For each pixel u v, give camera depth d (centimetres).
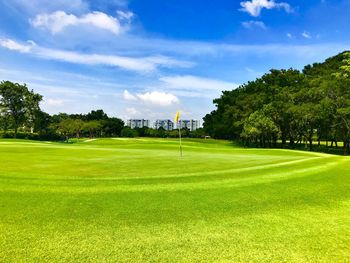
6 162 2284
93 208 927
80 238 701
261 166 2006
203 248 664
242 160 2609
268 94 9038
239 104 9525
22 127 12288
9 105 10675
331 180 1406
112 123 15850
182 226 793
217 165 2189
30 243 666
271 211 935
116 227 775
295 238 727
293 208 969
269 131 7988
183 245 677
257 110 8500
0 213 856
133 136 15325
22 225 770
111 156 2962
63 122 13038
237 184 1309
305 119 6925
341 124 6512
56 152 3431
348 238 732
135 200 1025
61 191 1127
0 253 615
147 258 613
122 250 646
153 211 911
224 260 610
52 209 907
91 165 2156
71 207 931
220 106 11688
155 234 736
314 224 827
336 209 966
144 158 2756
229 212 916
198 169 1944
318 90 6481
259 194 1136
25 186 1193
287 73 9681
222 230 771
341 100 6094
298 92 7538
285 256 632
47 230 743
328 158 2572
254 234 748
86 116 17462
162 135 15112
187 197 1076
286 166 1959
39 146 4612
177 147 5134
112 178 1478
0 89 10369
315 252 653
